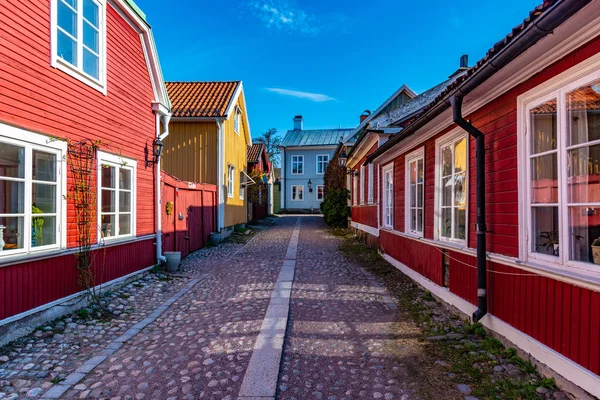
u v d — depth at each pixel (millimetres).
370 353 3826
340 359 3699
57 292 5020
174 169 13633
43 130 4758
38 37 4684
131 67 7129
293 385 3215
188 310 5504
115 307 5551
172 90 15672
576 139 2957
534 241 3355
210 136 13617
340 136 35000
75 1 5473
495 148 3963
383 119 9656
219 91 15328
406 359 3654
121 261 6727
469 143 4633
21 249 4418
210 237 12727
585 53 2729
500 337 3803
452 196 5258
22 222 4480
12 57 4277
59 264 5066
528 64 3229
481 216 4082
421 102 9164
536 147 3369
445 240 5473
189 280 7441
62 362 3756
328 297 5969
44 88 4777
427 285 6090
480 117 4309
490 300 4047
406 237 7395
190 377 3375
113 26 6484
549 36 2762
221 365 3584
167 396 3064
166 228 9000
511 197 3658
